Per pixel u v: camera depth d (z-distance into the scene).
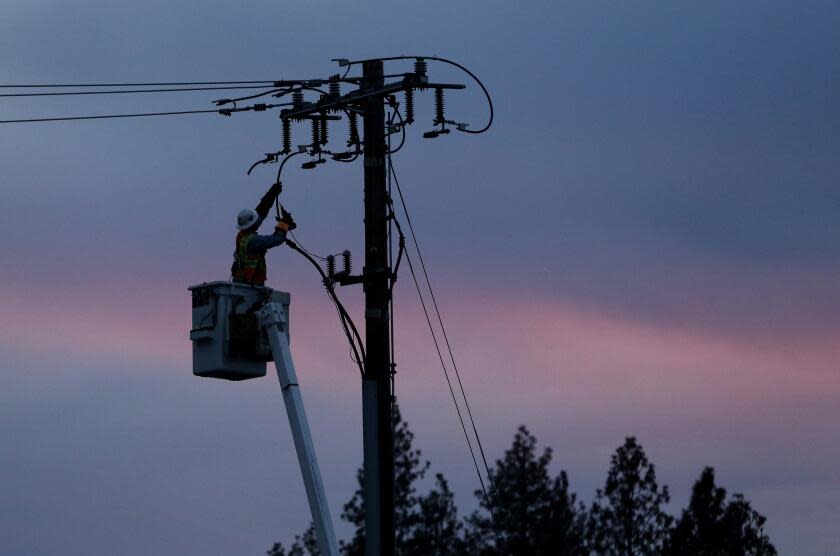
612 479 107.31
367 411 54.25
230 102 60.06
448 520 104.69
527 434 109.44
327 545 47.88
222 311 51.66
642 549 105.50
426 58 56.22
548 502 106.88
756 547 104.88
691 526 104.88
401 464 104.88
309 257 54.94
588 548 106.25
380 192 55.56
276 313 51.12
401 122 56.34
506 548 103.56
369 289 54.88
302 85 57.84
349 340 54.75
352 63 56.62
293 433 49.47
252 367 51.94
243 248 52.84
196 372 52.03
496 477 107.94
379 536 53.44
